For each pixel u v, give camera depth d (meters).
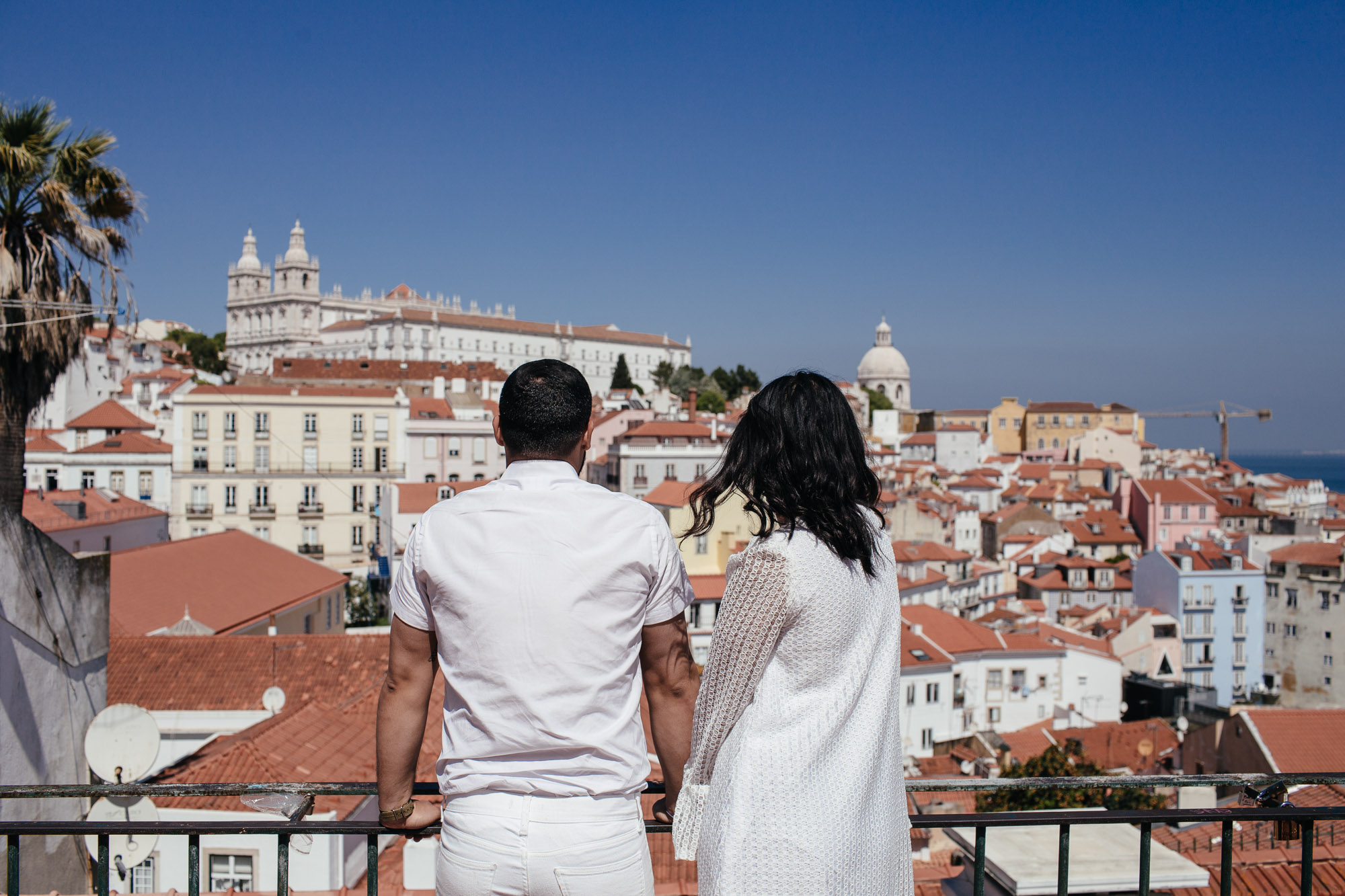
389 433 78.50
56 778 11.14
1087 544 98.12
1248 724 30.78
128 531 48.97
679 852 3.09
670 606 3.34
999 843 10.68
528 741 3.09
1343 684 67.88
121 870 10.53
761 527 3.10
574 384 3.45
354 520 77.50
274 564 36.16
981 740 44.00
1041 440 187.25
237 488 75.25
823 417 3.16
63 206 12.69
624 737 3.20
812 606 2.98
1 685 10.03
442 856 3.22
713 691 3.04
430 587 3.26
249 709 19.81
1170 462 172.00
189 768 13.50
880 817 3.02
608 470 87.81
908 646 50.09
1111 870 9.98
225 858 12.17
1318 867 11.58
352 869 12.97
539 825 3.09
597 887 3.11
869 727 3.02
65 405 90.56
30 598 10.66
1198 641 70.38
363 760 14.57
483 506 3.26
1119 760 40.91
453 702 3.23
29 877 10.34
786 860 2.87
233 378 139.25
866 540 3.11
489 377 138.25
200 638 22.06
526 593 3.11
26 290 12.61
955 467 159.25
